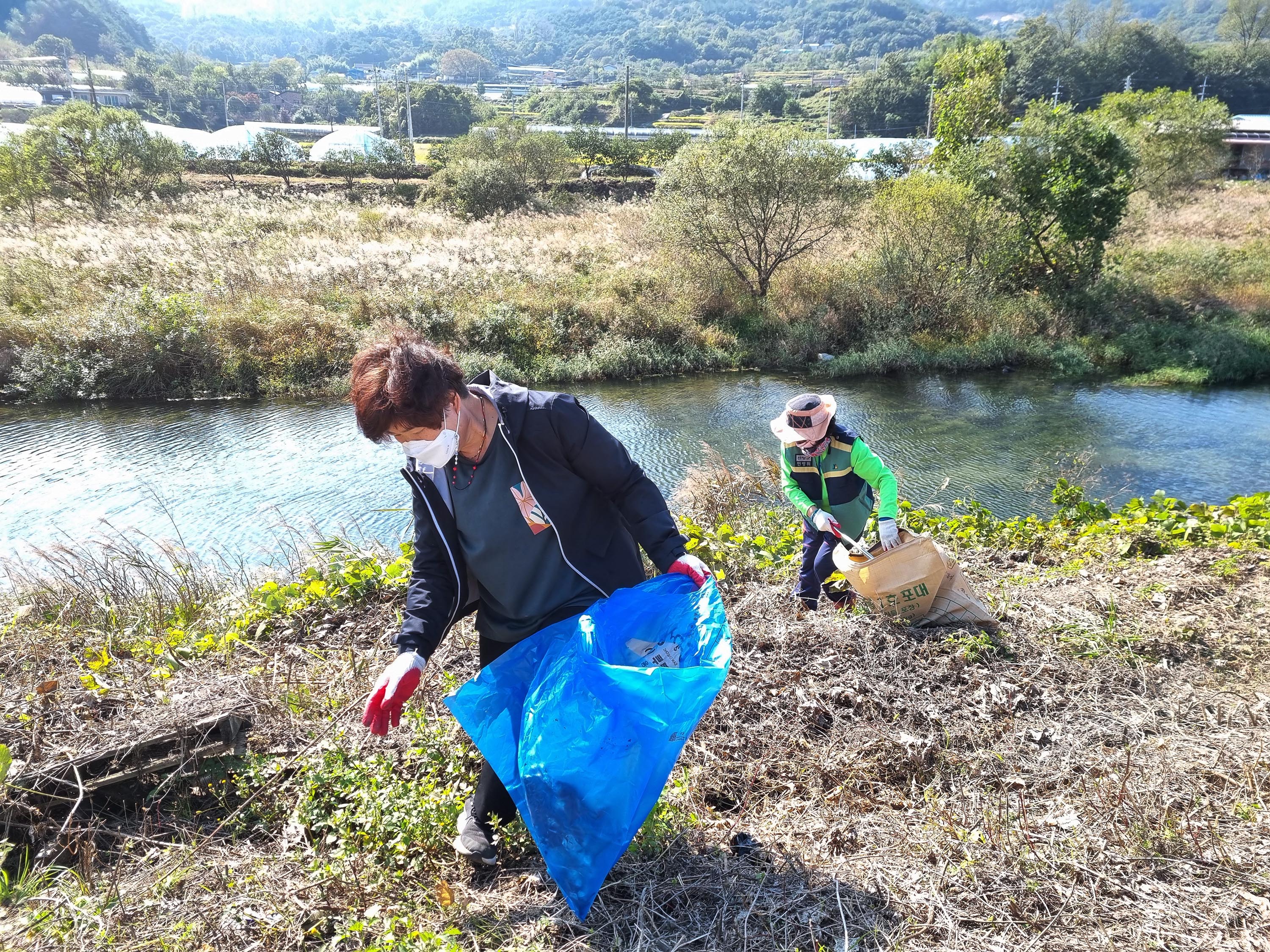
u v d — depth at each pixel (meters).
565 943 2.10
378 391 1.85
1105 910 2.13
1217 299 20.34
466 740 2.85
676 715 1.94
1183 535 5.00
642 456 12.00
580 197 37.41
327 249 21.91
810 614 3.65
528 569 2.18
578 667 1.99
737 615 3.69
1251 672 3.34
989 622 3.54
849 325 18.67
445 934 2.05
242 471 11.22
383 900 2.26
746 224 19.91
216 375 15.04
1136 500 5.64
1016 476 11.34
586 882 1.94
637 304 18.00
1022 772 2.75
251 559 8.44
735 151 19.28
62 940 2.10
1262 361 16.78
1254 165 50.62
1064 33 103.56
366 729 2.95
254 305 16.59
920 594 3.54
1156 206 29.47
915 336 17.95
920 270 19.16
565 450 2.10
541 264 21.11
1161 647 3.48
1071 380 16.62
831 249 21.33
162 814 2.66
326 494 10.41
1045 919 2.11
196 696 2.97
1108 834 2.37
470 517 2.12
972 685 3.21
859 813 2.59
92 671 3.36
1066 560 4.84
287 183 41.31
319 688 3.35
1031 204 19.86
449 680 3.29
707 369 17.22
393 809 2.54
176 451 12.02
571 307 17.72
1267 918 2.07
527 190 34.72
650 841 2.37
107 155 32.34
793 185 18.94
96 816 2.56
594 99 156.62
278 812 2.66
